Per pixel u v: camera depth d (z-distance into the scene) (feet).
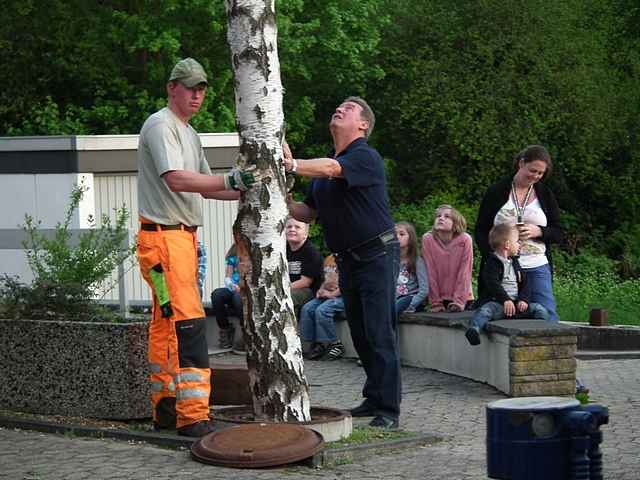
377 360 33.01
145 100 96.84
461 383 42.88
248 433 28.63
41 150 53.78
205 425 30.50
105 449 30.07
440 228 48.06
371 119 32.89
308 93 113.70
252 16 30.12
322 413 32.07
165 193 30.55
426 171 117.60
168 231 30.58
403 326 48.08
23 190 54.34
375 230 32.58
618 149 121.90
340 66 108.37
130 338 32.68
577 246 118.21
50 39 99.55
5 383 34.37
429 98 113.09
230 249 52.54
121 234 35.86
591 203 123.24
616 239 118.52
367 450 29.76
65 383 33.42
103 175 54.80
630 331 54.90
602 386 42.88
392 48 116.26
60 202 53.67
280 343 30.50
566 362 39.93
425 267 48.32
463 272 47.96
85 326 33.09
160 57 98.43
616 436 32.89
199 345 30.71
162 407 31.48
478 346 42.93
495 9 114.73
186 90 30.83
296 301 50.19
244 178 29.76
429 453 30.30
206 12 93.66
